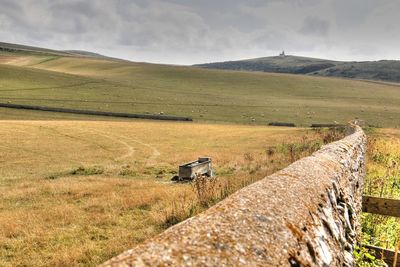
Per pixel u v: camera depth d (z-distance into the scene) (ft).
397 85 649.20
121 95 365.40
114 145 155.22
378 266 19.54
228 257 7.06
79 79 440.86
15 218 42.93
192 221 8.00
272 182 12.53
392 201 23.89
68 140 160.86
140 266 5.82
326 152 22.97
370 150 62.44
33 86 371.35
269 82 537.65
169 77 555.28
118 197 51.93
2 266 28.91
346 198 17.56
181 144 160.97
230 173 82.17
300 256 9.00
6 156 120.37
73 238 34.73
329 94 468.34
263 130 206.90
